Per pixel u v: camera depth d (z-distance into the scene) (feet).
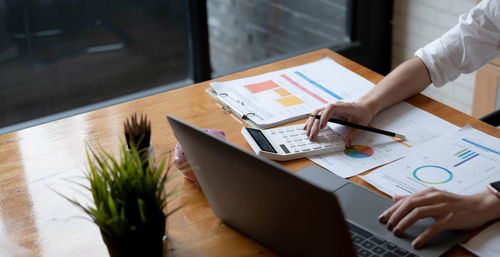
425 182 3.82
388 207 3.60
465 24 5.10
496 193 3.49
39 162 4.20
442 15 8.75
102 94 10.64
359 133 4.48
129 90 10.76
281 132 4.42
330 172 3.99
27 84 10.02
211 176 3.30
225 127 4.57
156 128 4.59
